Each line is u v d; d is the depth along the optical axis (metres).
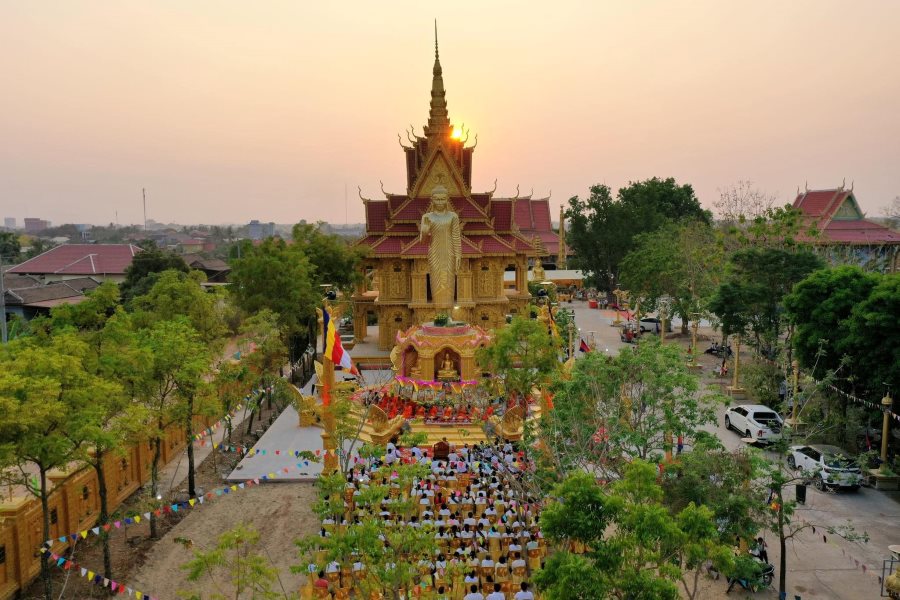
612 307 120.88
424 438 30.00
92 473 35.25
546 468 29.19
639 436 28.47
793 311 47.66
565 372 39.53
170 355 34.75
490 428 40.88
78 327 42.38
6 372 25.47
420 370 55.31
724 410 55.84
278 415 56.00
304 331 63.16
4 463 25.17
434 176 72.69
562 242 148.00
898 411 42.19
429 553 24.16
